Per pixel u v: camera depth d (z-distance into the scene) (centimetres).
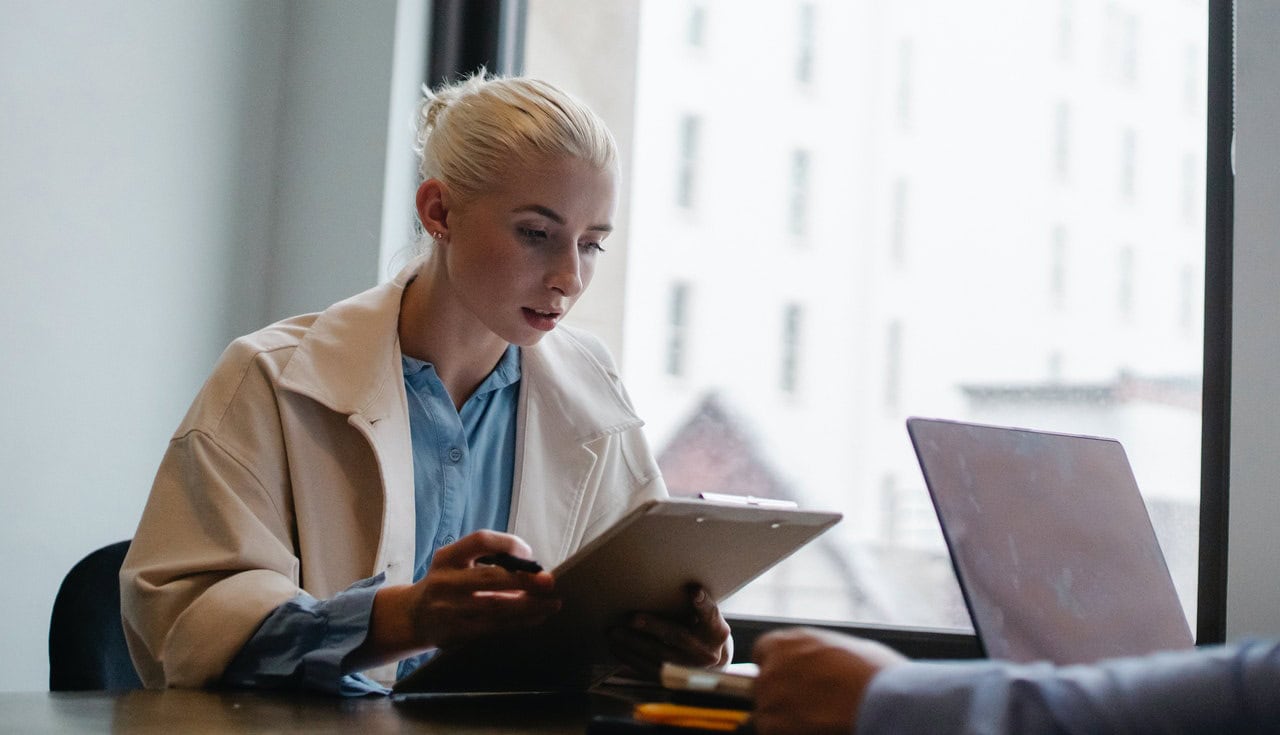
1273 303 172
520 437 164
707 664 122
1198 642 183
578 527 168
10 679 194
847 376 227
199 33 230
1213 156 187
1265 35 177
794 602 224
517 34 259
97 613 156
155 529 138
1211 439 184
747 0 242
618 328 247
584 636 116
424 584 111
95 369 210
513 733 94
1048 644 114
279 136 248
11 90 196
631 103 250
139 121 218
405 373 158
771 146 237
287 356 149
